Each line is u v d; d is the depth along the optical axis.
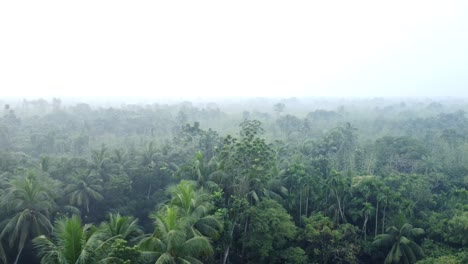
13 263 36.41
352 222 45.59
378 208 44.34
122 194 48.47
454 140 79.69
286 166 54.06
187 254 24.48
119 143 80.00
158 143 77.44
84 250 19.69
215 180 40.12
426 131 101.69
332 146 75.00
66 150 75.19
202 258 33.44
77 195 44.25
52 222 39.53
